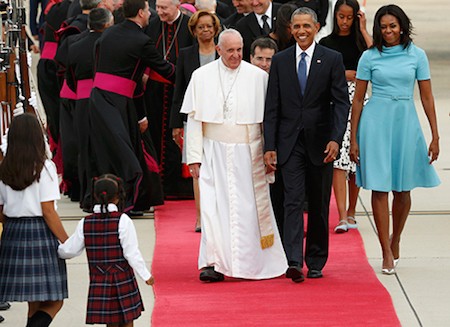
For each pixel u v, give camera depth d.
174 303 26.66
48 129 42.62
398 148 29.25
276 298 26.98
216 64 29.34
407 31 29.05
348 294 27.22
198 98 29.09
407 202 29.84
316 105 28.59
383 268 29.53
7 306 26.78
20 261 22.86
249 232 29.12
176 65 37.53
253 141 29.17
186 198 40.41
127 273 22.42
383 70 29.08
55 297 22.89
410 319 25.45
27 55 29.58
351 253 31.75
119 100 36.56
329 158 28.19
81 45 38.28
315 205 28.86
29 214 22.89
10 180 22.77
